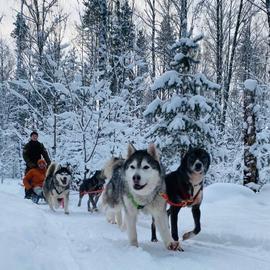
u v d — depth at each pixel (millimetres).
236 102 17312
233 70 25250
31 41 17328
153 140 11297
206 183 13258
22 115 24297
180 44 11094
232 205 8172
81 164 13000
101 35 16422
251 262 4289
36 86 13445
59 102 14094
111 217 6977
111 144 12898
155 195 4863
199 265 4016
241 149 13523
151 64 22438
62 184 8617
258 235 5441
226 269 3939
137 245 4914
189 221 6734
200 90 11383
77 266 3744
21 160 19891
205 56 27281
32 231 4953
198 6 20547
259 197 9133
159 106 11039
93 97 12852
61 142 13344
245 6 23328
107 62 13859
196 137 10797
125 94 13359
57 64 13359
